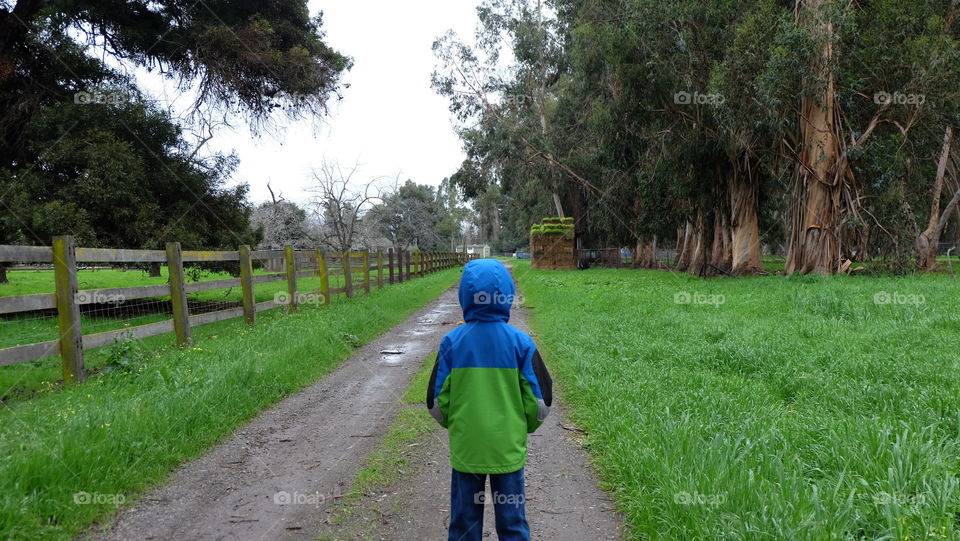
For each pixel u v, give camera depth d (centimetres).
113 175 1215
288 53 1608
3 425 402
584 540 294
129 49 1516
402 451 421
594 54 2383
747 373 583
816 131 1898
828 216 1938
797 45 1625
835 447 335
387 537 298
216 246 1477
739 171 2295
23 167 1391
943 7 1823
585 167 3316
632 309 1056
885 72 1758
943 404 411
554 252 3228
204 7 1453
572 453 415
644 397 483
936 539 239
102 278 1984
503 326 254
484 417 243
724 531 257
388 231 5950
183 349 716
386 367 722
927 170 2717
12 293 1357
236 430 470
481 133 3566
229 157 1563
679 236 3538
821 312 934
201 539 295
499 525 245
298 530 305
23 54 1359
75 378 548
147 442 390
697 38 1966
